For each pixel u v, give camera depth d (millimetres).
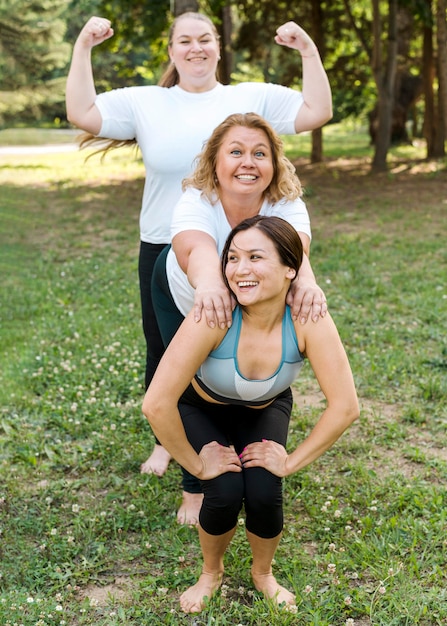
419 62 25844
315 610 2900
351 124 48594
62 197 16641
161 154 3506
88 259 10086
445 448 4367
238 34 21547
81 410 4910
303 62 3533
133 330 6500
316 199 15086
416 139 33250
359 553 3289
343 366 2668
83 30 3439
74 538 3469
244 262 2537
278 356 2682
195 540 3453
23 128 49812
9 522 3594
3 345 6367
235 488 2777
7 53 29656
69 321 6980
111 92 3590
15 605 2949
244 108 3531
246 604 3012
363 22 21578
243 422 3002
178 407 3039
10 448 4430
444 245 9953
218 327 2574
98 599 3082
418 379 5332
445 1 18672
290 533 3479
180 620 2918
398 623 2844
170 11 16969
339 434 2740
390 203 14102
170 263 2973
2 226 12836
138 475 4098
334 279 8383
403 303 7180
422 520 3541
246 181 2758
